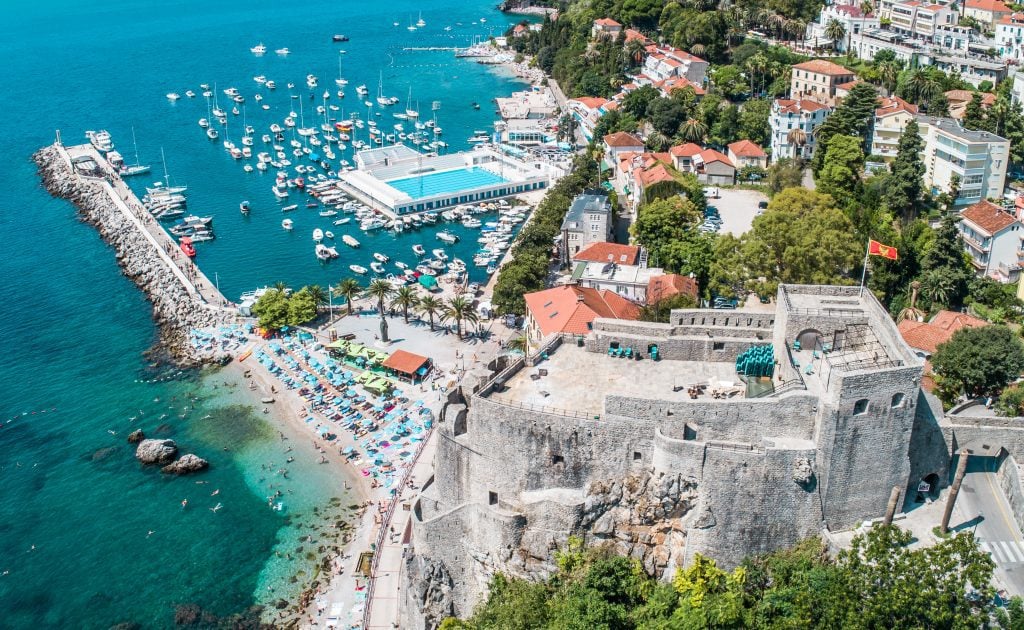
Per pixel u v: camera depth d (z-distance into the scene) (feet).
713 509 321.32
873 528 304.30
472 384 372.79
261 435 620.49
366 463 579.89
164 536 528.22
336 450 599.16
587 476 338.54
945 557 283.18
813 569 305.53
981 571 282.97
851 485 319.47
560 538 341.41
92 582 496.23
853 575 288.92
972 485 345.31
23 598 486.38
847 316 345.31
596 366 369.91
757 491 317.22
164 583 492.95
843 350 343.46
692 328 370.32
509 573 352.49
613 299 618.85
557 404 344.49
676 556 327.67
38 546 522.88
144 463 591.78
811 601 289.12
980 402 450.30
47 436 627.05
